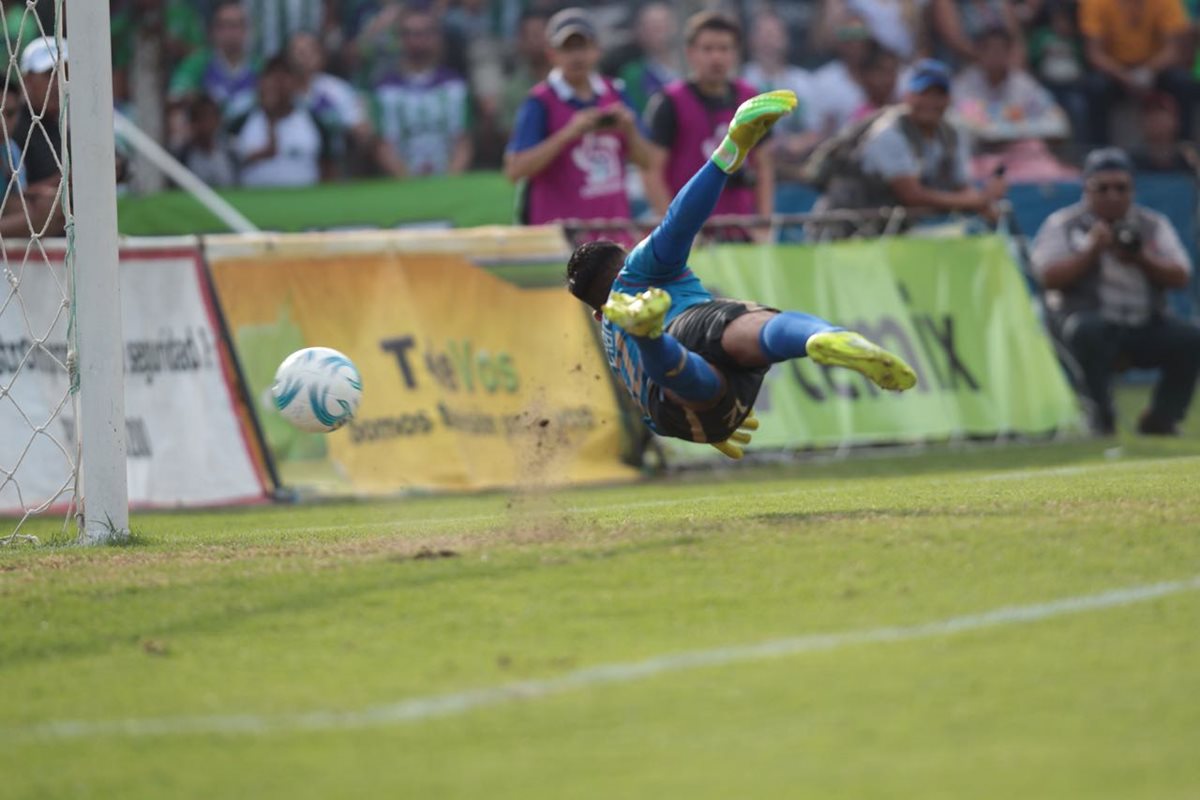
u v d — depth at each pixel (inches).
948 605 666.8
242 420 1355.8
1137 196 2111.2
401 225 1904.5
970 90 2197.3
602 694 572.7
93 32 940.0
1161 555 733.9
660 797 474.9
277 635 670.5
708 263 1525.6
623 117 1512.1
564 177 1542.8
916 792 467.8
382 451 1369.3
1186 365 1615.4
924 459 1457.9
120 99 2060.8
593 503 1158.3
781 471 1412.4
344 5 2228.1
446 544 829.2
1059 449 1508.4
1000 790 466.6
